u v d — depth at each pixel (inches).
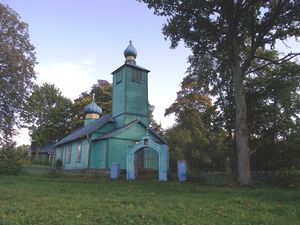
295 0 852.6
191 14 929.5
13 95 1464.1
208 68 1206.3
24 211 441.4
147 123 1449.3
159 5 923.4
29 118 1560.0
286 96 1047.6
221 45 1007.6
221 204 545.3
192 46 1011.3
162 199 577.0
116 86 1496.1
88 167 1365.7
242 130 879.1
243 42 1058.7
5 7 1478.8
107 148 1294.3
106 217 418.9
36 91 2440.9
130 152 1090.1
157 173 1172.5
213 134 1465.3
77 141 1552.7
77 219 403.2
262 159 1055.6
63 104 2851.9
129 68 1459.2
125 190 726.5
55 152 1871.3
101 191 695.7
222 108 1221.1
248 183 832.3
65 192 671.8
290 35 923.4
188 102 1898.4
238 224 419.5
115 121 1455.5
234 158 1189.7
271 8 906.7
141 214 437.1
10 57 1401.3
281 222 442.9
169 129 1943.9
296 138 1019.3
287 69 1032.2
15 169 1341.0
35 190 693.9
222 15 920.9
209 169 1444.4
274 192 696.4
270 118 1065.5
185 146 1565.0
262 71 1112.8
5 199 545.3
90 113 1908.2
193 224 405.1
